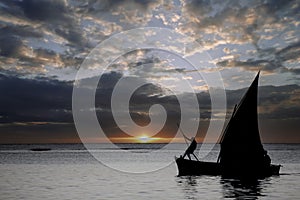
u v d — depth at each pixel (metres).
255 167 41.50
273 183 36.53
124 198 26.95
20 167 62.38
